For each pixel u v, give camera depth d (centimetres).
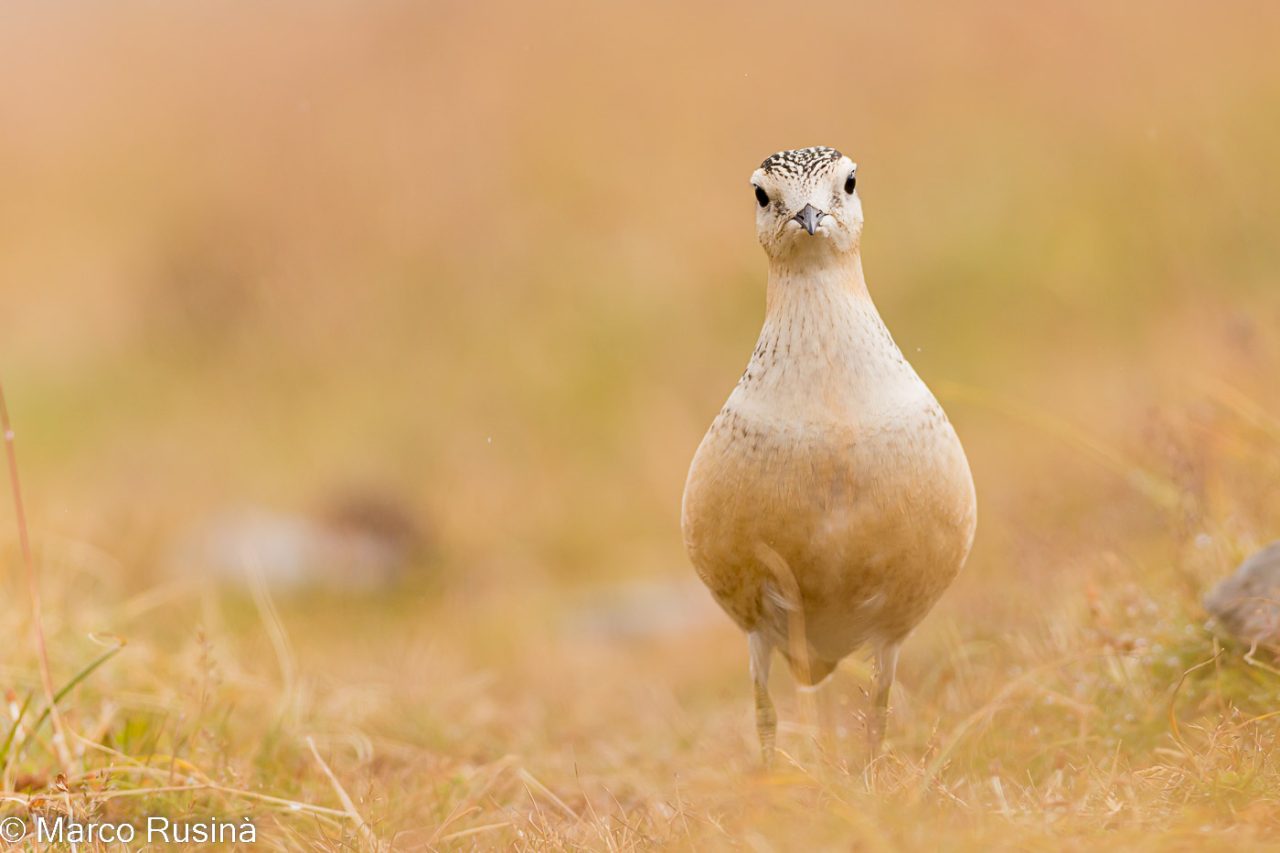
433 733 2519
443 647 3303
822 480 1828
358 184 5647
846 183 1883
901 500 1839
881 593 1914
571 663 3234
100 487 4216
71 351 5391
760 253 5041
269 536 3853
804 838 1611
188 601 3322
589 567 4028
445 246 5453
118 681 2411
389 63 6266
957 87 5522
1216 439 2605
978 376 4475
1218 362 3397
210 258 5500
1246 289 4369
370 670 2947
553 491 4366
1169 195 4806
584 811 2109
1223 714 1880
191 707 2280
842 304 1856
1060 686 2191
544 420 4709
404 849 1877
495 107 5847
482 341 5075
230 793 2009
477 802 2180
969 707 2211
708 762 2312
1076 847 1552
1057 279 4703
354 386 4981
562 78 5941
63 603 2784
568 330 5012
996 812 1686
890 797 1717
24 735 2106
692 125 5644
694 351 4853
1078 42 5500
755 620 2008
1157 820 1628
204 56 6994
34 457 4719
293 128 6034
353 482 4231
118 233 6088
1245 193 4725
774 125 5528
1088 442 2916
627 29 6109
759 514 1855
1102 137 5134
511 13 6272
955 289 4853
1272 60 5200
